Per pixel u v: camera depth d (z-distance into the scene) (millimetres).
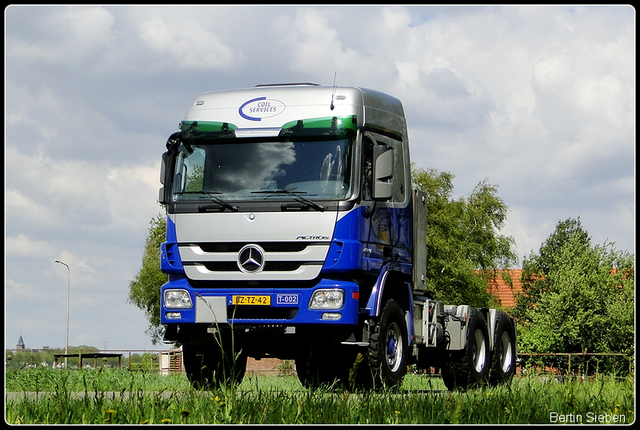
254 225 13375
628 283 73938
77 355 26406
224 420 7883
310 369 14656
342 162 13414
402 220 15008
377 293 13859
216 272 13547
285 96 13977
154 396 8711
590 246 77938
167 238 13906
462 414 8461
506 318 19094
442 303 16750
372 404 9086
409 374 22812
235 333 13531
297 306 13211
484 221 69250
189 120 14195
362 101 14031
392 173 13562
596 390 11922
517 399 9984
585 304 74688
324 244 13172
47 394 9703
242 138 13805
